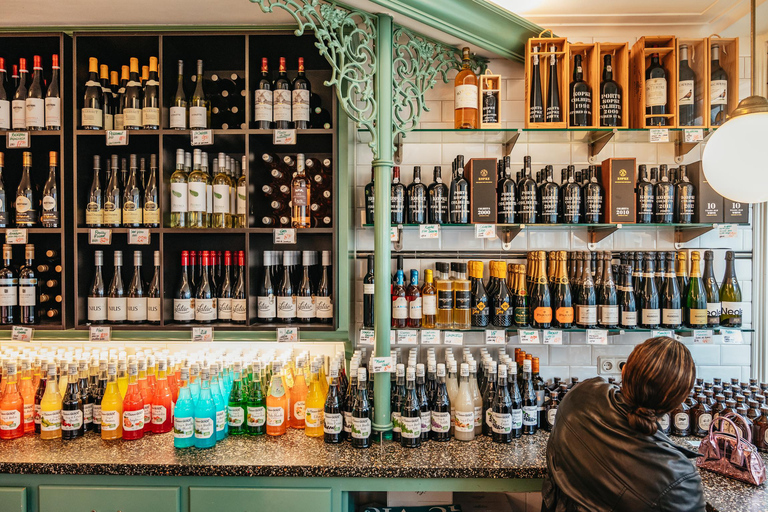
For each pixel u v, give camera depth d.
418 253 2.61
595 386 1.53
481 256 2.61
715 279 2.45
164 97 2.18
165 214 2.19
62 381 2.28
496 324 2.26
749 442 1.71
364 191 2.60
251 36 2.18
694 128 2.20
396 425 2.06
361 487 1.82
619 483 1.31
